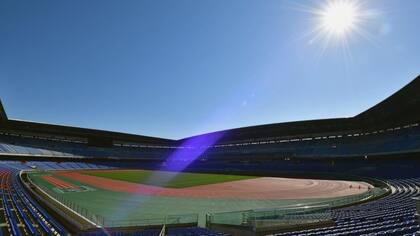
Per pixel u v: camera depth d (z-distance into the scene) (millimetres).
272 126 67625
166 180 43000
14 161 58062
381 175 41281
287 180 44000
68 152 71750
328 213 15508
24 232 11844
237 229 13891
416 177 35750
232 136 79125
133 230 14734
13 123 66062
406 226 10070
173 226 15914
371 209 16031
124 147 84688
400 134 51500
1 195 21984
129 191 31297
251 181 42281
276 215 15562
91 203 23906
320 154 59781
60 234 11938
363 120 53969
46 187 32938
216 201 25641
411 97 41750
